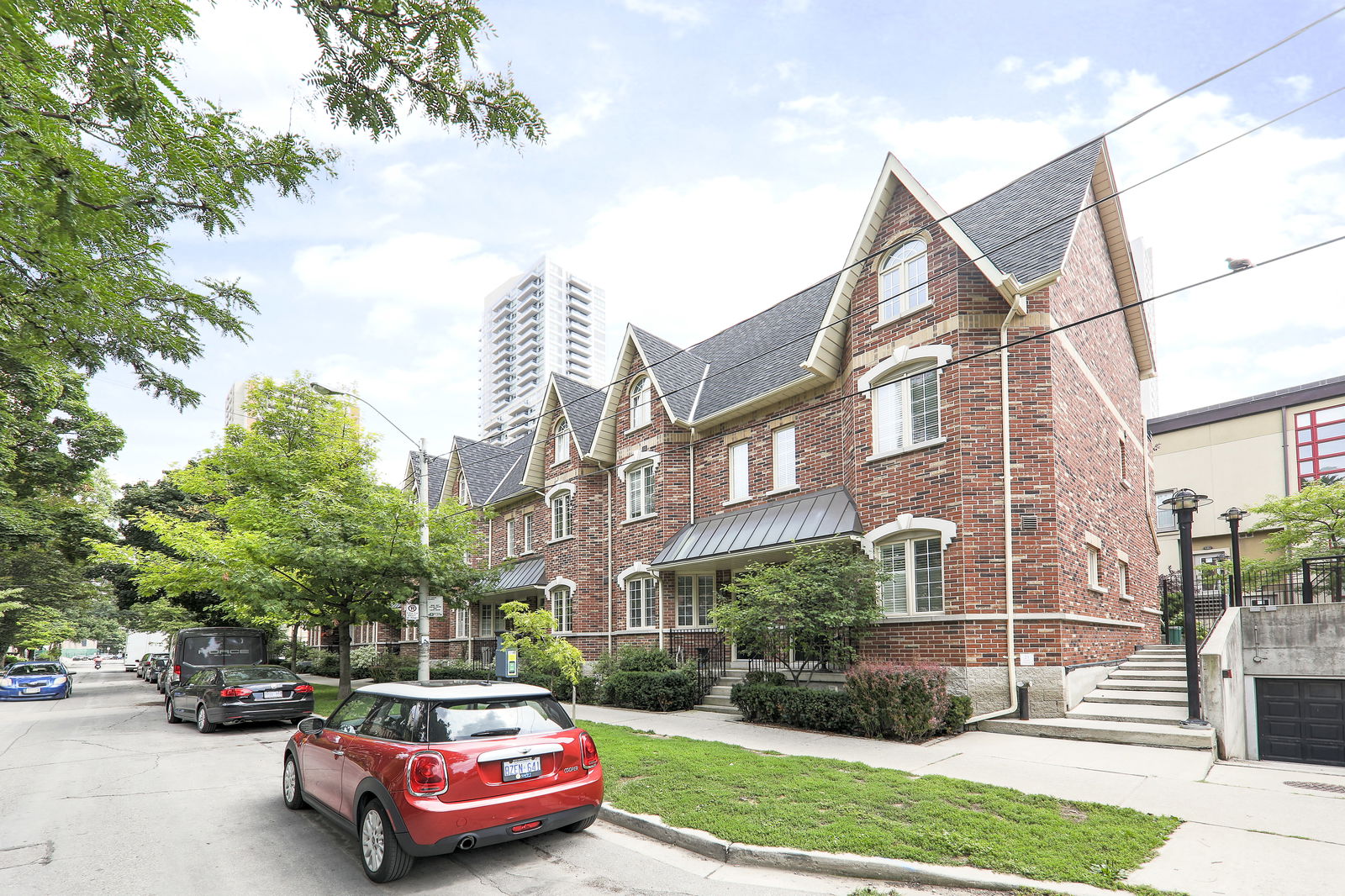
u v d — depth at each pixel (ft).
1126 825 23.35
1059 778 29.99
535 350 558.15
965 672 43.11
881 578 45.39
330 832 25.81
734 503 63.98
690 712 53.93
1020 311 44.60
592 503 77.82
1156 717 39.45
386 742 22.02
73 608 174.09
